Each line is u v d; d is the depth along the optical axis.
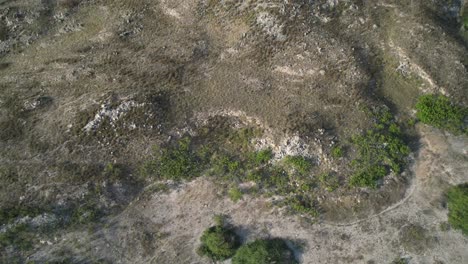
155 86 28.58
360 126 26.75
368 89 28.17
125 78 29.02
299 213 24.94
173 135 27.06
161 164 26.17
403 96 28.27
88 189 25.28
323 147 26.06
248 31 29.28
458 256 23.78
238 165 26.22
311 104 27.42
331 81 27.97
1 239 23.45
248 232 24.64
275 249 23.66
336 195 25.17
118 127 26.92
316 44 28.64
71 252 23.88
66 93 28.83
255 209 25.17
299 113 27.05
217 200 25.47
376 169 25.48
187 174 26.02
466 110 27.28
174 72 28.95
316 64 28.27
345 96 27.58
